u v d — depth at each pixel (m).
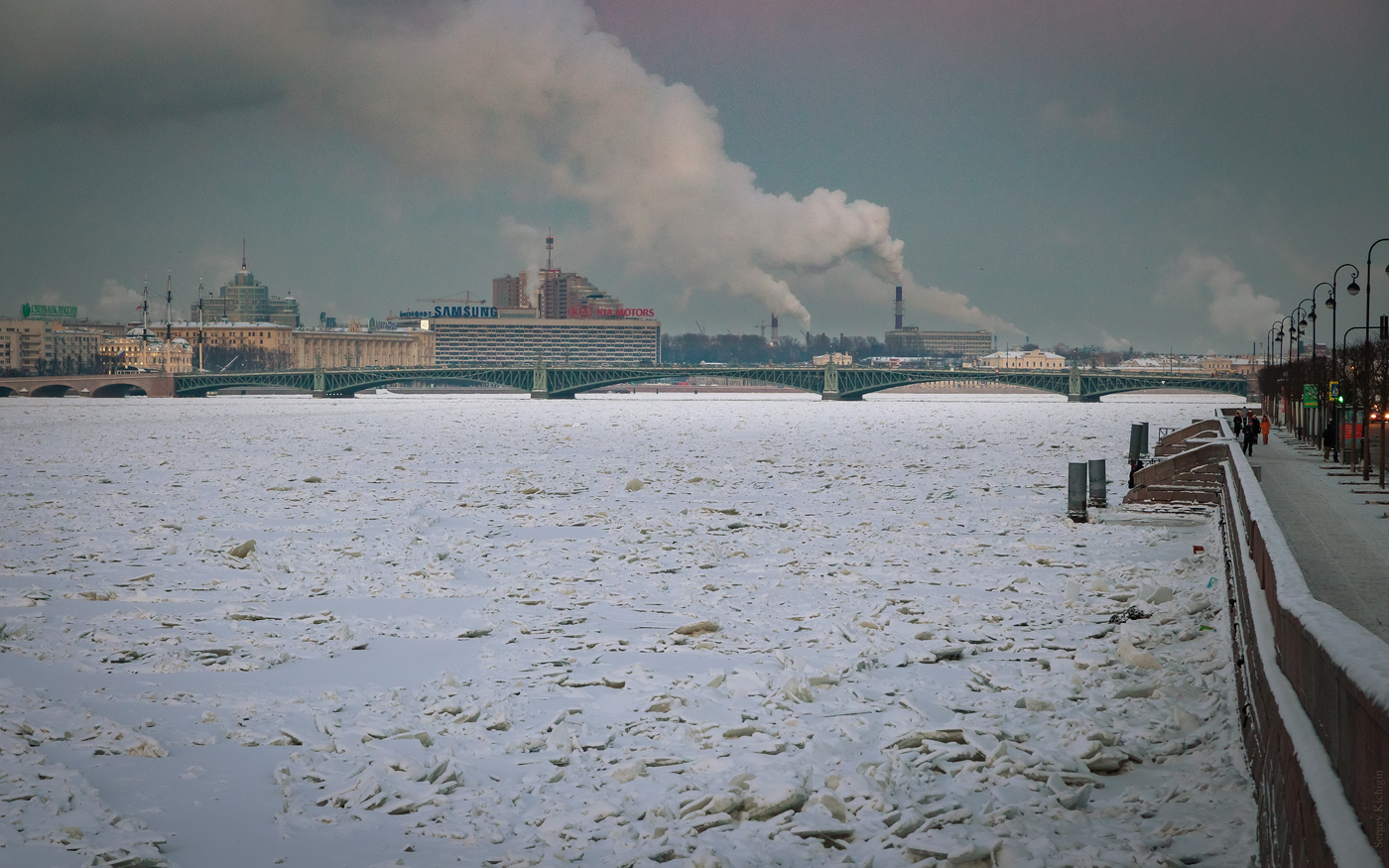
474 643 23.98
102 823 13.73
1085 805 13.63
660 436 122.12
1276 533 16.44
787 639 23.75
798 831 13.28
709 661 22.09
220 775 15.70
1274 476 47.53
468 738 17.34
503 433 130.88
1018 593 28.27
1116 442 107.06
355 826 13.85
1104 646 21.95
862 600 27.73
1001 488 58.16
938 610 26.12
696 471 72.25
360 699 19.50
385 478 67.12
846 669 20.72
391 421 166.00
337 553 36.38
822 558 34.69
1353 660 7.16
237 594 29.62
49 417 180.12
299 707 18.94
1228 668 18.50
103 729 17.39
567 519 46.34
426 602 28.70
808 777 14.85
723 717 18.02
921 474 68.69
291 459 84.44
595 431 136.50
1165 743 15.46
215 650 23.03
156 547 37.75
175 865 12.69
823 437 119.50
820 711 18.17
